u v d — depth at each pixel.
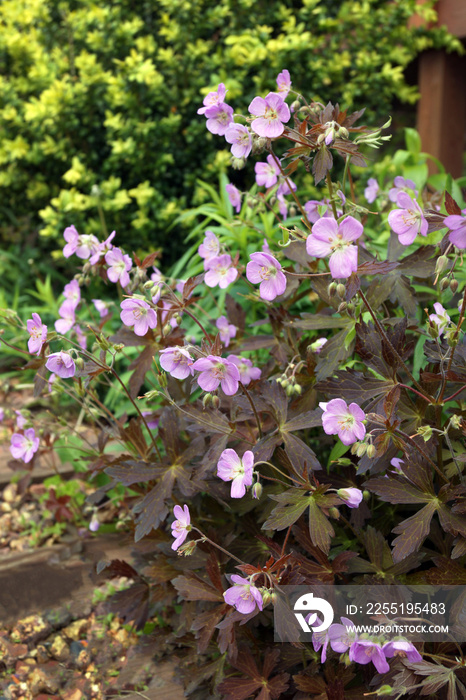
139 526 0.62
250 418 0.62
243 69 1.38
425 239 0.83
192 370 0.58
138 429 0.71
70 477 1.02
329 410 0.53
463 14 1.54
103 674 0.71
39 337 0.64
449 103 1.65
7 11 1.59
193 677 0.64
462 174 1.80
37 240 1.61
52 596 0.81
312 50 1.39
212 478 0.66
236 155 0.63
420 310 0.73
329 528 0.55
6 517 0.95
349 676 0.58
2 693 0.69
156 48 1.48
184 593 0.63
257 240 1.07
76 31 1.55
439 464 0.59
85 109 1.44
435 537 0.62
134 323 0.64
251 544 0.66
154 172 1.43
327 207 0.67
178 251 1.49
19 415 0.81
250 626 0.63
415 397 0.63
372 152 1.67
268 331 0.94
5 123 1.52
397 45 1.60
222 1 1.42
